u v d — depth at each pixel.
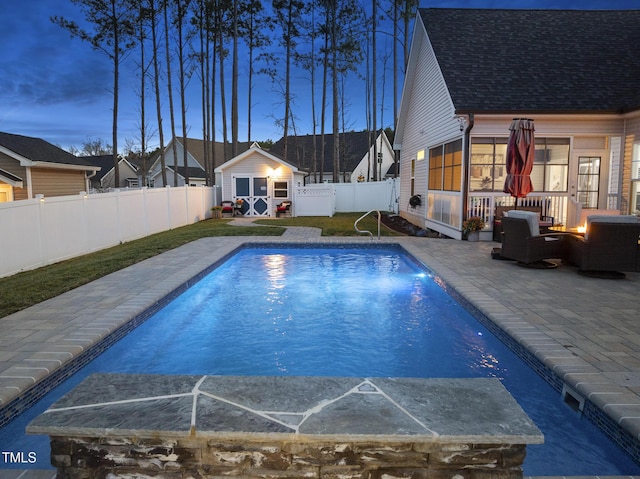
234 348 4.88
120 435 2.05
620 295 5.63
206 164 26.12
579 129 10.45
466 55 12.02
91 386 2.47
